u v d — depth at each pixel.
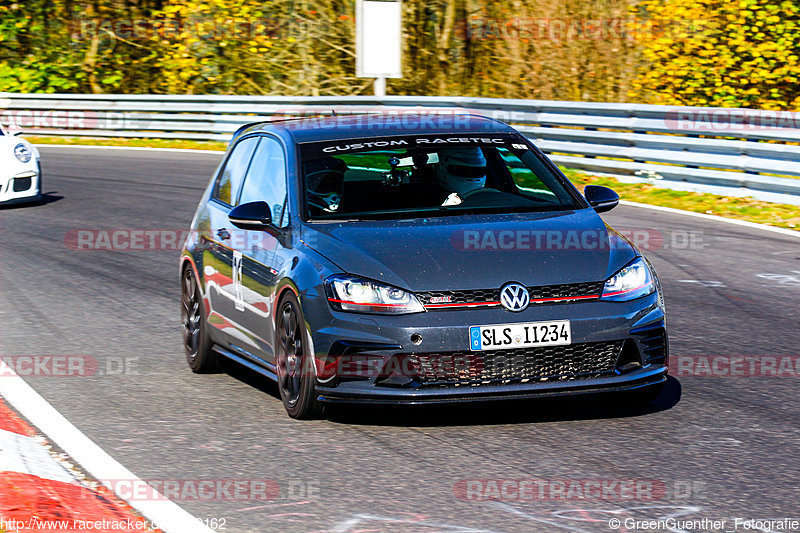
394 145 20.67
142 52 106.50
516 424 17.44
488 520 13.11
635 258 18.00
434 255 17.33
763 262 33.03
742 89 71.12
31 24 106.81
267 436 17.17
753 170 43.94
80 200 51.31
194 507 13.74
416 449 16.20
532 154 21.16
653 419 17.61
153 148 78.62
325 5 96.62
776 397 18.94
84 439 17.11
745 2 68.56
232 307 20.66
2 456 15.48
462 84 86.56
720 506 13.52
